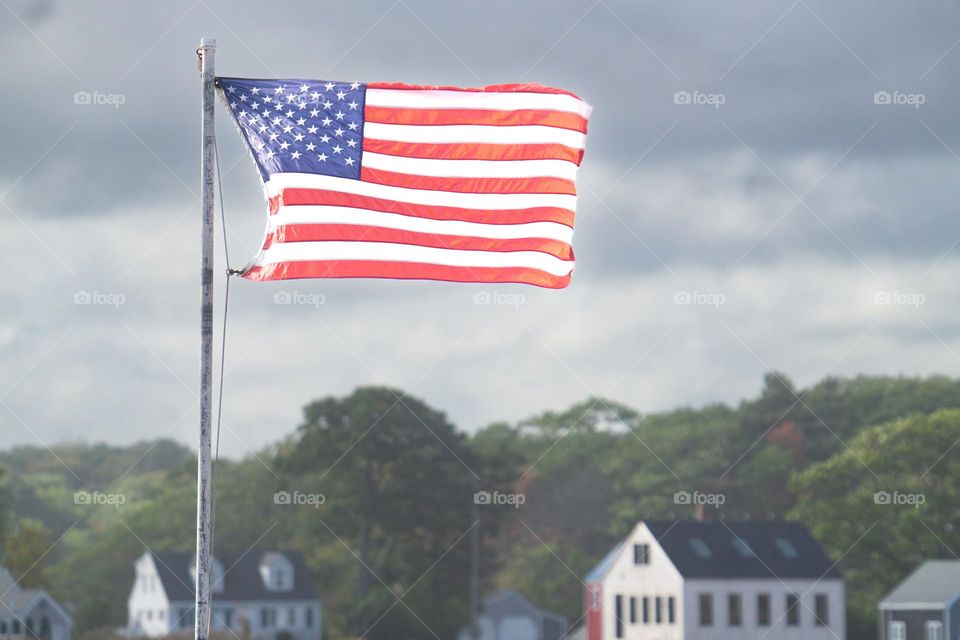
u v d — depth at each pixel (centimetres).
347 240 4453
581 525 17462
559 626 16388
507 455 17400
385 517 16850
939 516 16750
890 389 18038
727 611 15550
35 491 16388
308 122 4497
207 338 4066
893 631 15662
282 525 16700
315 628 16162
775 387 18275
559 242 4606
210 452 4050
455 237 4569
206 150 4138
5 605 15975
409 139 4556
